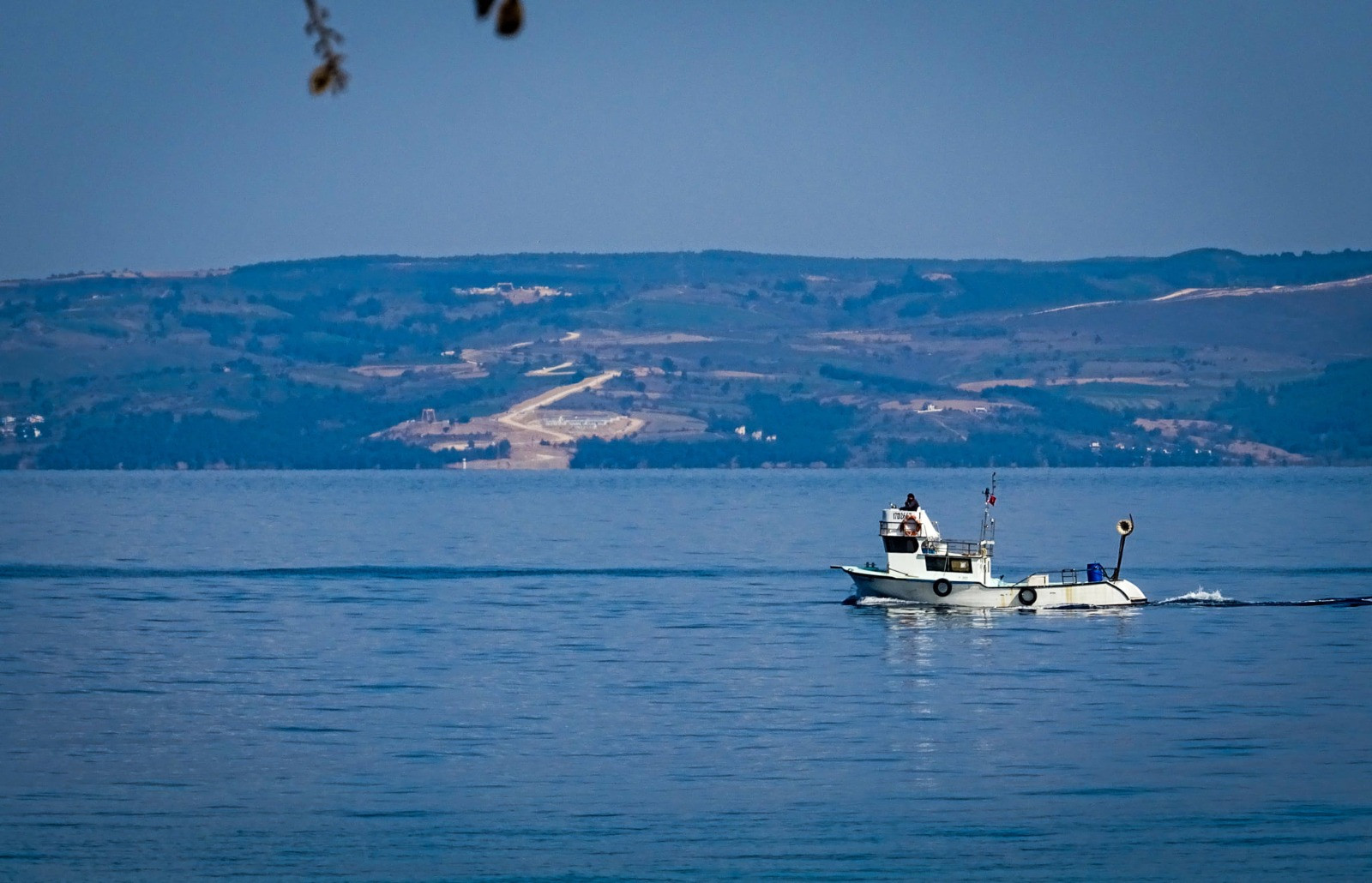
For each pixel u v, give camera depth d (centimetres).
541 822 18900
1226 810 19238
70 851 17912
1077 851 17950
